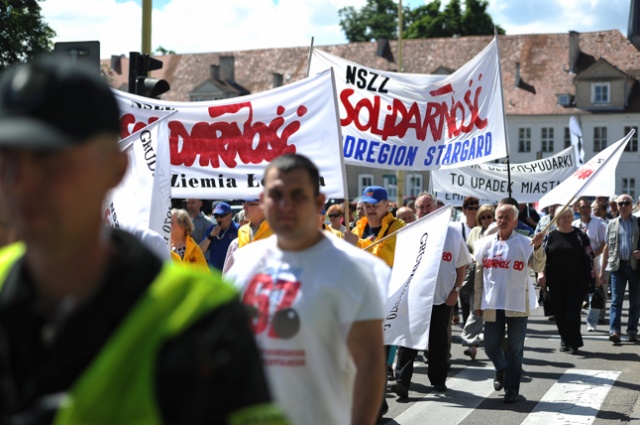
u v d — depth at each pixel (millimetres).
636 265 12148
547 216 14828
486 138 10617
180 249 8016
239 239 7758
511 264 8602
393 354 8281
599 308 13312
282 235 3473
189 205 12680
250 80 64188
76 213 1538
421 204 10359
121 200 6430
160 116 7562
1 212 1600
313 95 7328
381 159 9906
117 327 1577
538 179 18203
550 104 59125
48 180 1510
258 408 1659
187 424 1551
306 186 3477
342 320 3363
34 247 1566
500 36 62094
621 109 57844
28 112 1497
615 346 11984
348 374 3447
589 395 8875
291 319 3344
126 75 68125
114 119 1586
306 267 3438
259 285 3453
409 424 7734
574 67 59719
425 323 6633
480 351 11750
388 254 7621
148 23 11664
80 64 1602
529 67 60500
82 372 1560
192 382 1548
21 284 1622
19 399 1566
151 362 1554
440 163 10203
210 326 1604
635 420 7852
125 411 1542
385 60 62156
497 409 8305
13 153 1501
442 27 70875
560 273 11312
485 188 18328
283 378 3334
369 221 8188
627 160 58188
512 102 59750
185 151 7539
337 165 7273
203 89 63312
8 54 27516
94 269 1600
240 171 7504
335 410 3387
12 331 1595
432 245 6738
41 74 1518
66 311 1575
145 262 1630
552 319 14742
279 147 7391
